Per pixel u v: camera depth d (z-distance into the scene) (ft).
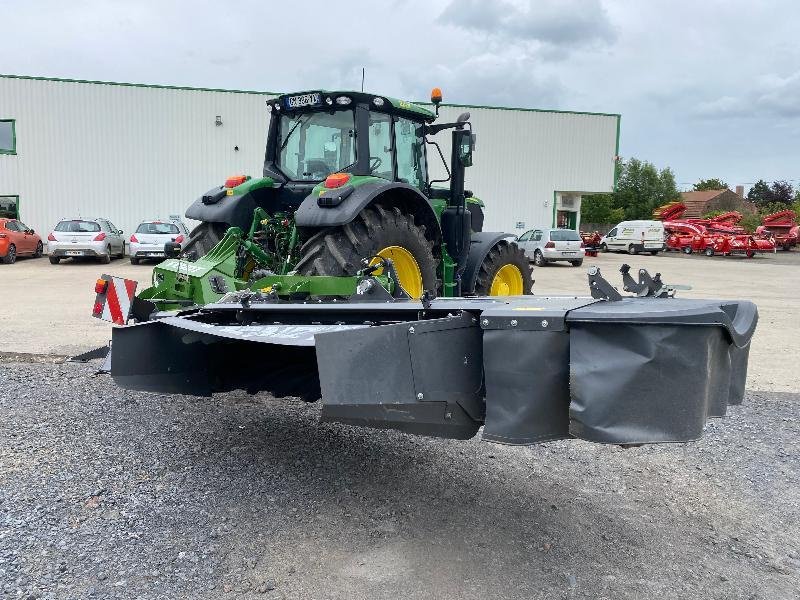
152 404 15.52
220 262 16.65
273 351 12.54
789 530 10.23
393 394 8.29
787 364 22.29
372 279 12.82
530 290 25.73
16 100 75.41
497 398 8.25
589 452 13.33
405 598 7.97
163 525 9.59
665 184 231.71
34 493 10.43
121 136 78.07
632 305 8.43
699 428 7.75
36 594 7.72
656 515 10.59
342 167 19.27
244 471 11.74
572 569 8.78
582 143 96.73
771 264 84.53
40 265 59.93
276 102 20.20
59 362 19.22
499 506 10.66
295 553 8.95
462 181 21.54
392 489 11.17
